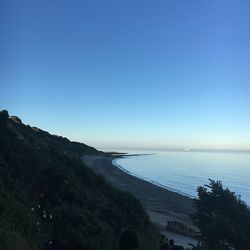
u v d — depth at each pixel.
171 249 9.91
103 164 146.62
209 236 14.00
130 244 6.44
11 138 18.58
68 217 13.17
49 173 15.55
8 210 11.09
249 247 13.60
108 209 17.20
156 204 59.12
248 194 94.62
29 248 9.79
